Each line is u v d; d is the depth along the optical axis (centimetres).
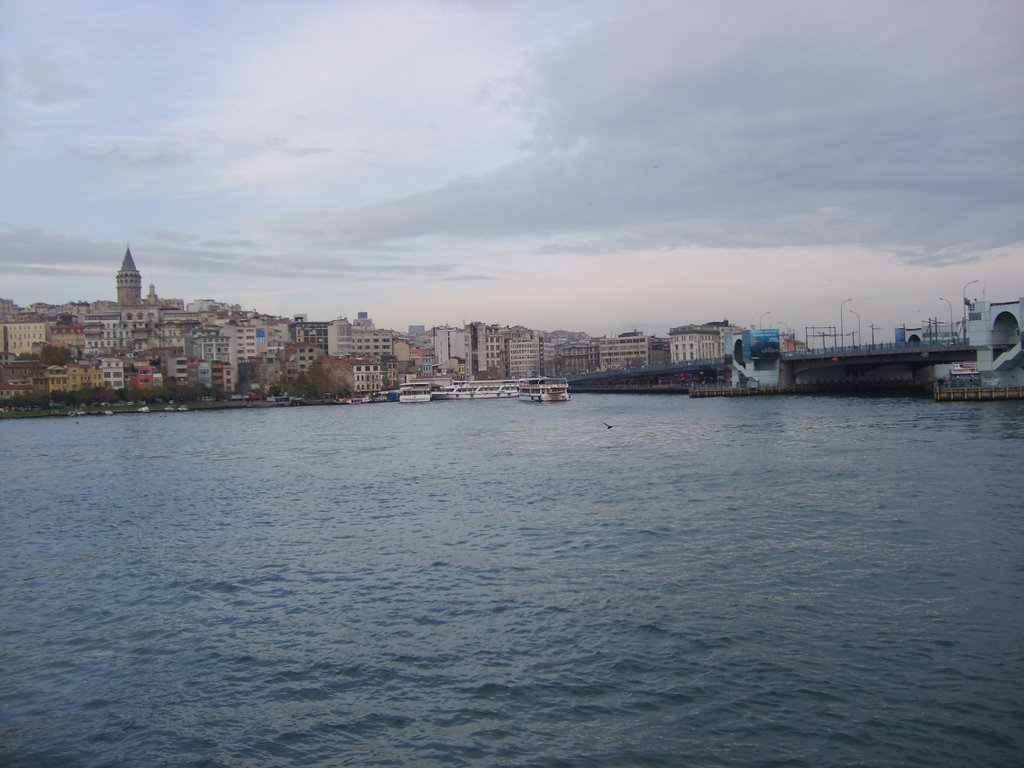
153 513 6950
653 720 2761
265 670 3319
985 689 2850
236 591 4416
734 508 5812
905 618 3494
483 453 10694
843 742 2575
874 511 5472
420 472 8938
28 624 4031
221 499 7575
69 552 5559
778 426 12431
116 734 2869
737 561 4428
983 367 16575
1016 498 5662
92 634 3853
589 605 3838
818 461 7962
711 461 8475
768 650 3231
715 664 3130
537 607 3853
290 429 17362
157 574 4844
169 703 3080
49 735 2881
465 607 3919
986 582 3903
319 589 4366
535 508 6259
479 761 2578
